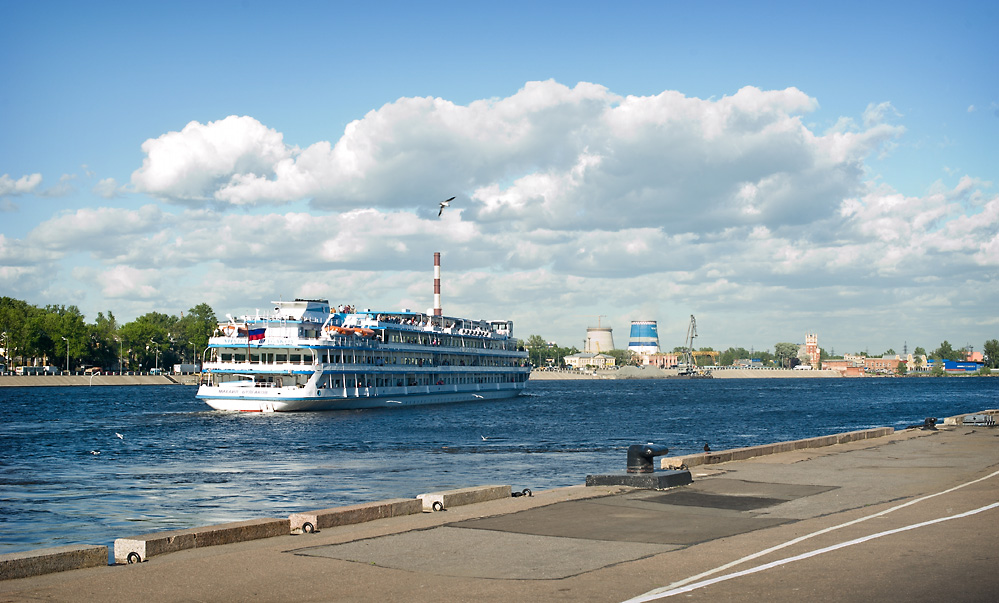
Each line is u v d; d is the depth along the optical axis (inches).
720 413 6294.3
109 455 3287.4
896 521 972.6
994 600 637.3
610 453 3184.1
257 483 2386.8
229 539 899.4
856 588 674.8
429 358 6658.5
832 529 928.9
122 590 700.0
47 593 691.4
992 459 1722.4
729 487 1285.7
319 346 5349.4
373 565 784.3
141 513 1910.7
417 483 2320.4
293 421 4940.9
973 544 833.5
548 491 1256.2
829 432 4419.3
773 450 1845.5
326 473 2600.9
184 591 697.6
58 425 4810.5
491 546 864.9
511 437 4035.4
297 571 762.2
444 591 693.9
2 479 2559.1
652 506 1111.6
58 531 1701.5
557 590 690.8
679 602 645.3
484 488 1181.1
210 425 4717.0
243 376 5551.2
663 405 7534.5
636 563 781.9
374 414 5546.3
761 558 788.0
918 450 1934.1
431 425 4790.8
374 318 6348.4
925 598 644.1
